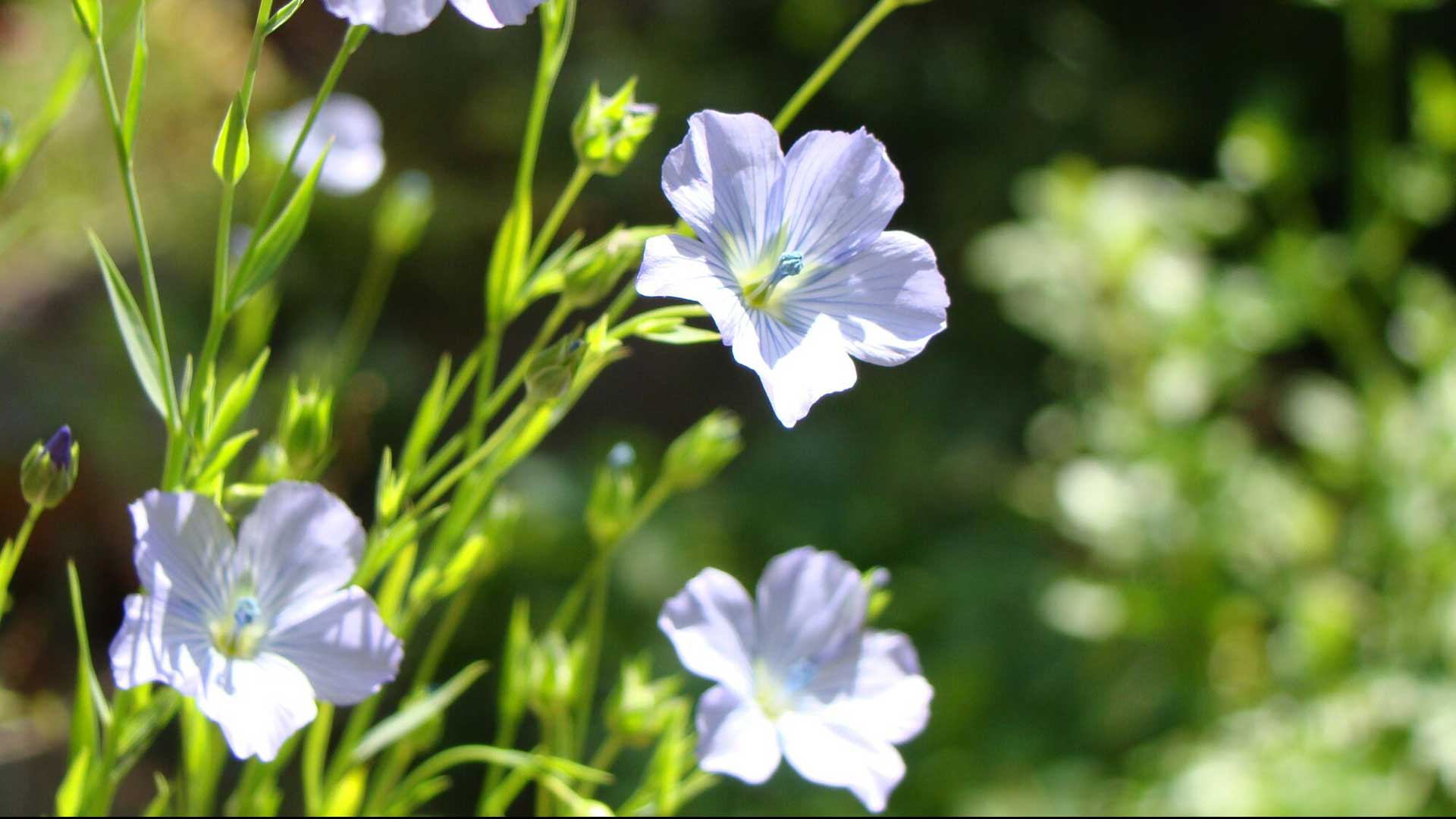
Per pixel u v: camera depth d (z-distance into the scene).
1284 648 0.53
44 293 0.69
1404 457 0.54
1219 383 0.57
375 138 0.35
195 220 0.72
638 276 0.22
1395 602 0.53
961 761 0.54
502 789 0.25
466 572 0.24
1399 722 0.49
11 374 0.66
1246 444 0.58
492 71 0.82
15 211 0.64
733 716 0.24
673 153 0.22
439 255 0.82
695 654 0.24
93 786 0.23
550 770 0.24
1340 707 0.50
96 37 0.21
